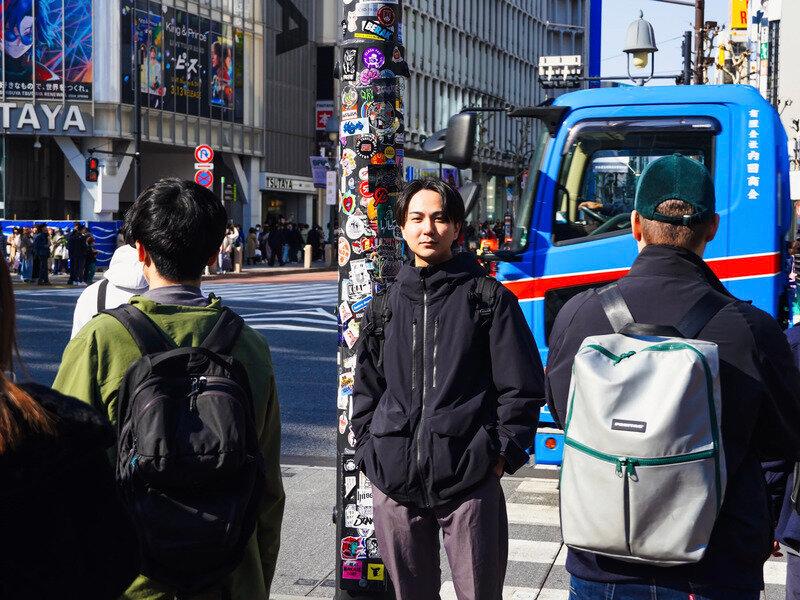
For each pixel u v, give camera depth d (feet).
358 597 15.75
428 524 12.58
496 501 12.34
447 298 12.41
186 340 9.51
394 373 12.39
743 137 24.76
